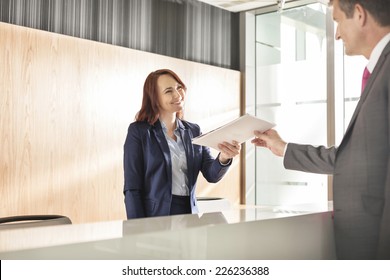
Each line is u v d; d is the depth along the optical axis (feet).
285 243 4.26
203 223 3.71
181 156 7.20
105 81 12.71
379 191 3.91
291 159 4.82
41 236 3.01
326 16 15.28
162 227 3.46
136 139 7.04
